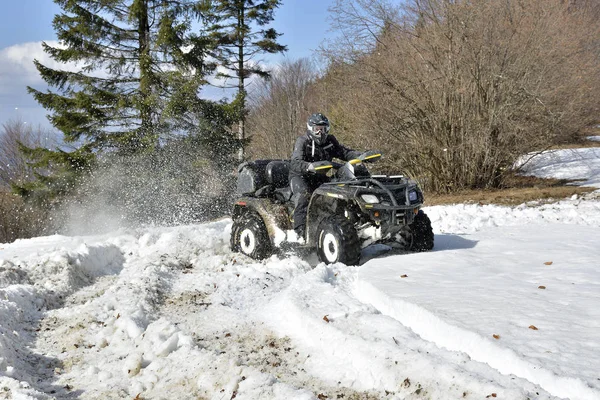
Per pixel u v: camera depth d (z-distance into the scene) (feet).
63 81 71.51
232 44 100.53
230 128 77.41
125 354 15.23
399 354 12.42
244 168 26.76
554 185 47.78
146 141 69.10
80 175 69.77
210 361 13.74
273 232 24.47
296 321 15.87
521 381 10.82
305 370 13.46
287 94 141.69
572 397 10.28
